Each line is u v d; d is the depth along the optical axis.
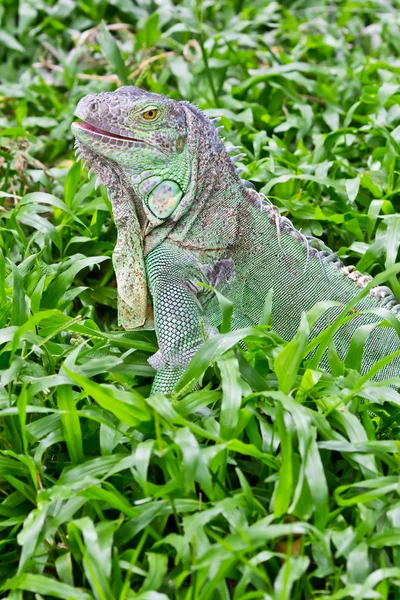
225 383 0.83
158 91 1.31
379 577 0.76
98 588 0.77
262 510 0.80
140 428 0.84
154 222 0.93
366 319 0.96
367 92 1.25
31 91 1.35
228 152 0.97
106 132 0.91
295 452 0.83
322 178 1.09
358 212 1.09
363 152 1.20
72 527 0.79
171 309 0.91
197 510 0.81
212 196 0.94
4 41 1.43
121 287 0.94
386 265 1.01
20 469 0.84
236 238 0.94
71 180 1.09
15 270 0.92
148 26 1.36
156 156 0.91
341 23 1.49
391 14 1.47
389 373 0.95
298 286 0.96
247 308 0.96
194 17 1.40
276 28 1.50
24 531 0.79
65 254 1.07
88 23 1.47
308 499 0.80
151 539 0.82
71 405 0.84
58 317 0.93
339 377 0.87
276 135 1.26
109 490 0.82
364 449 0.83
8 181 1.17
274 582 0.79
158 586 0.77
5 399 0.87
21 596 0.78
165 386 0.92
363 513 0.80
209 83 1.26
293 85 1.33
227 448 0.82
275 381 0.89
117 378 0.91
